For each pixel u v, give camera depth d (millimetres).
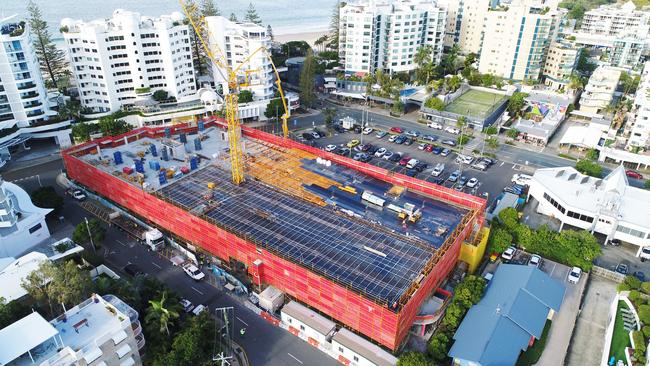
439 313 83375
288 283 87688
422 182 112062
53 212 116375
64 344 63531
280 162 126625
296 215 102000
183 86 183375
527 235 105375
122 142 137500
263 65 183000
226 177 118188
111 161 125625
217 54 188000
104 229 105625
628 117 174875
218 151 132625
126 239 109688
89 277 81188
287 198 109000
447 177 142125
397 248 91500
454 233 93875
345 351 77625
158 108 173500
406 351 78750
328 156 127500
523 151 162000
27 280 82125
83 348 62344
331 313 83312
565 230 108125
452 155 157875
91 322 67438
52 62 188000
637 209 108500
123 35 164875
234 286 94438
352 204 107062
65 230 112188
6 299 83062
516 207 120938
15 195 105062
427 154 158875
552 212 119250
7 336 61688
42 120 155750
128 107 175625
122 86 172250
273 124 180875
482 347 75562
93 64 165375
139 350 74812
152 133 142375
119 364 67438
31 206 106500
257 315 88500
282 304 90812
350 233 96000
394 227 98438
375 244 92562
